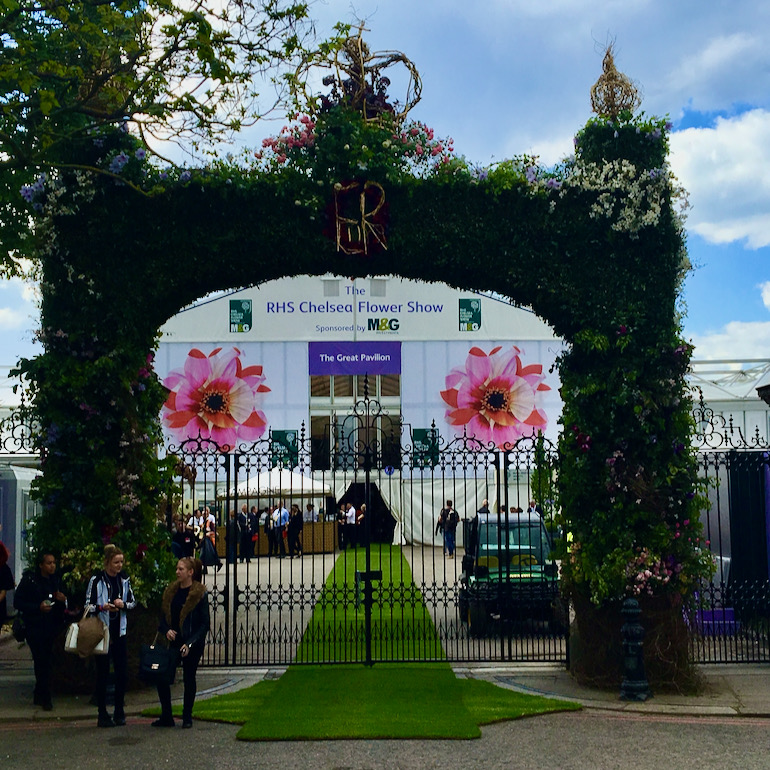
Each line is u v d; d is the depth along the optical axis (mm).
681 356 10734
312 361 31594
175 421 30906
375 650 12977
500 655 12273
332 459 12859
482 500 29469
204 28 9609
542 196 10859
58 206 10547
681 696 10016
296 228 10758
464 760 7480
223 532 27859
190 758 7555
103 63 10609
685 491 10648
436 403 31594
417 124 11055
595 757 7613
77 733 8531
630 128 10938
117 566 8859
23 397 10867
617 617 10477
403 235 10789
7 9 9430
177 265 10766
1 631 14750
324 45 10562
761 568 13453
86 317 10523
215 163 10820
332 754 7648
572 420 10922
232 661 11609
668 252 10867
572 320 10953
